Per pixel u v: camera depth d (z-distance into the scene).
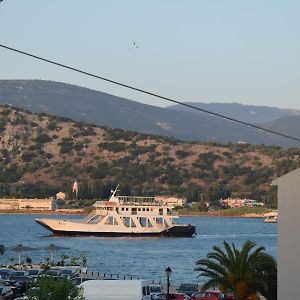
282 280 58.53
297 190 57.66
